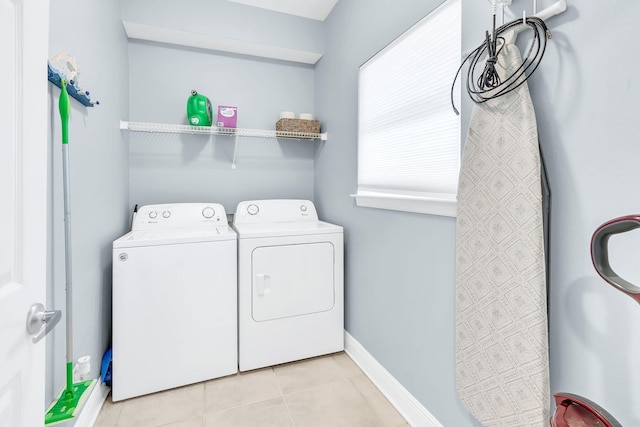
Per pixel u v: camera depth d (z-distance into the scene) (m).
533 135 0.86
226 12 2.27
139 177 2.32
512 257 0.91
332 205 2.41
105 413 1.54
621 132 0.71
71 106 1.23
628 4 0.70
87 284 1.42
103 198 1.64
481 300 1.02
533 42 0.86
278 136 2.57
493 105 0.97
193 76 2.42
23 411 0.62
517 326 0.90
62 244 1.16
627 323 0.72
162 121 2.36
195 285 1.76
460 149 1.21
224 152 2.55
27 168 0.63
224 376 1.85
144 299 1.66
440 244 1.30
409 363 1.51
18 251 0.61
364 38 1.90
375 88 1.81
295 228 2.10
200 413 1.54
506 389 0.94
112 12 1.78
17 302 0.60
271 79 2.66
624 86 0.71
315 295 2.05
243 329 1.88
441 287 1.30
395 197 1.54
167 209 2.17
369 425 1.47
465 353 1.09
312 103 2.79
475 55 1.05
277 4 2.32
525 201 0.87
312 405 1.61
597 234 0.57
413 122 1.49
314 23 2.52
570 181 0.82
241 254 1.87
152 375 1.68
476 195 1.03
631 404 0.71
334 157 2.36
